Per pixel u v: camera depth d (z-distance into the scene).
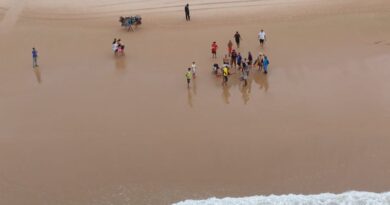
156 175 27.36
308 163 27.45
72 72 38.31
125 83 36.44
